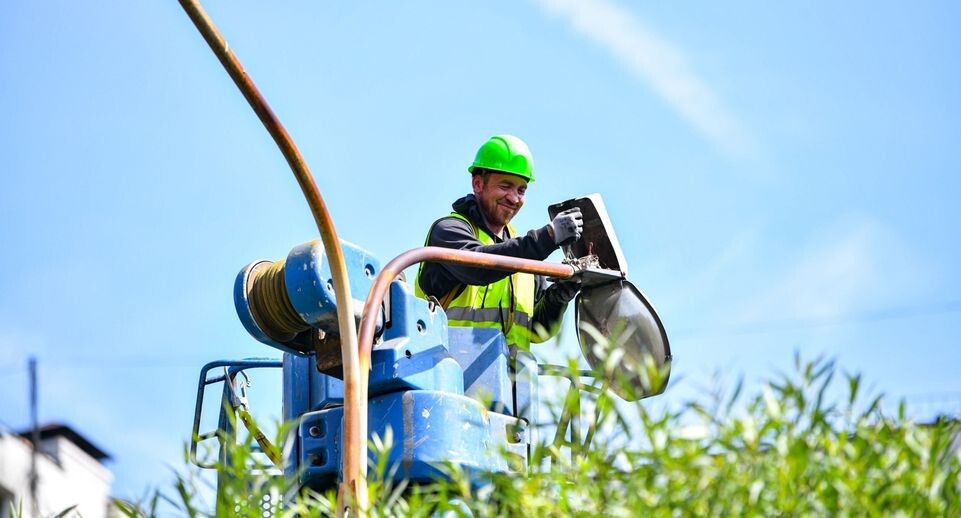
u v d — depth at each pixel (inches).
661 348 483.2
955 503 311.7
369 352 391.5
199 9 374.3
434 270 473.7
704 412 321.4
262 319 419.2
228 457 384.8
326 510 374.6
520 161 510.9
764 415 319.9
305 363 438.3
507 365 454.6
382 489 375.6
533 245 473.7
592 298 490.9
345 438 378.3
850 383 326.6
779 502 305.3
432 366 415.8
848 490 304.2
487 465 412.8
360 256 416.5
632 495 313.3
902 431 321.7
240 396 479.5
